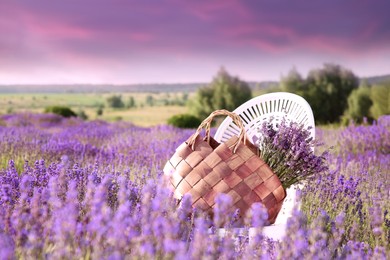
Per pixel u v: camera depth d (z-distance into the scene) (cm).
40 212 222
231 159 297
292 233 221
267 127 340
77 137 904
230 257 197
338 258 238
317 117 3988
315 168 324
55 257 180
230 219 259
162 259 194
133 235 194
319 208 352
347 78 3975
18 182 310
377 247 246
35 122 2022
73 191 239
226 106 4316
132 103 6925
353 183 398
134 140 828
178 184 296
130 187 303
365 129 894
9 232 211
